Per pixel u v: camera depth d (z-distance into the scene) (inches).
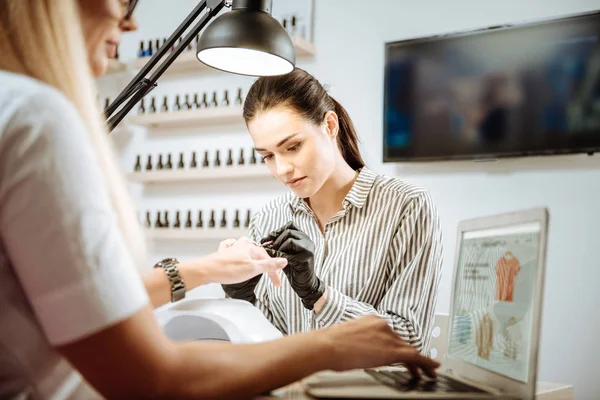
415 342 57.3
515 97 121.8
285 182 62.2
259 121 60.1
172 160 161.3
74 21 27.6
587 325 114.3
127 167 166.6
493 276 34.6
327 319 55.5
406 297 59.6
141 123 159.0
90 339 23.0
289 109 59.2
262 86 61.5
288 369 27.5
